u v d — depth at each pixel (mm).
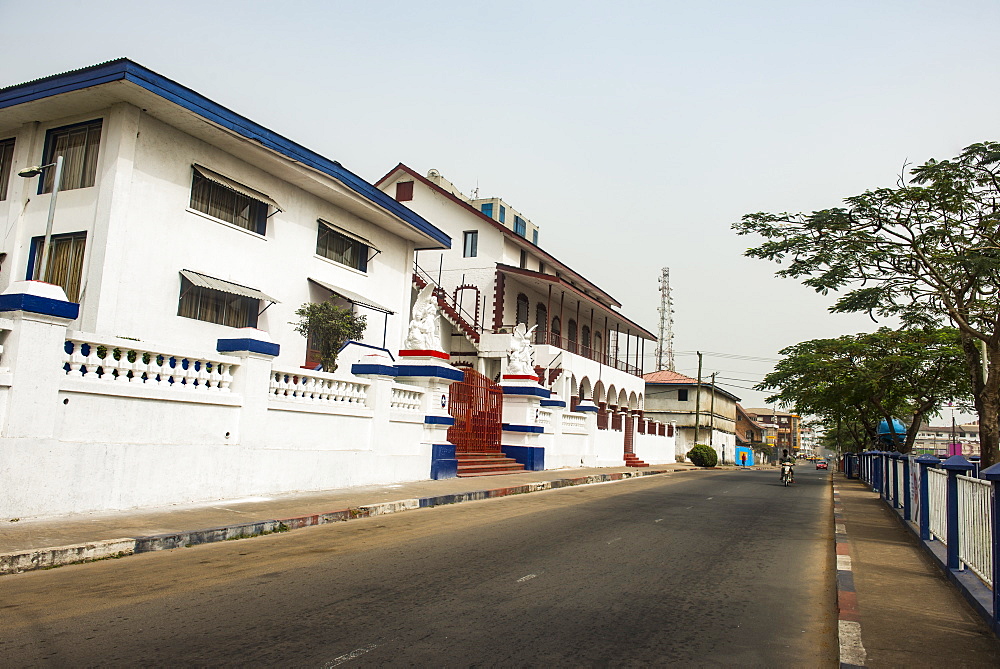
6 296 8328
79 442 8898
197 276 16234
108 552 7449
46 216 15727
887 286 14812
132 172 15109
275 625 5227
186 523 8953
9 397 8125
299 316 19438
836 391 31641
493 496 15492
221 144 16984
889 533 11547
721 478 28594
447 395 17516
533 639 5148
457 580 6949
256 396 11688
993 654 5078
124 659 4406
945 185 13031
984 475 5547
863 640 5395
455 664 4543
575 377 35250
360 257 22250
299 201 19672
